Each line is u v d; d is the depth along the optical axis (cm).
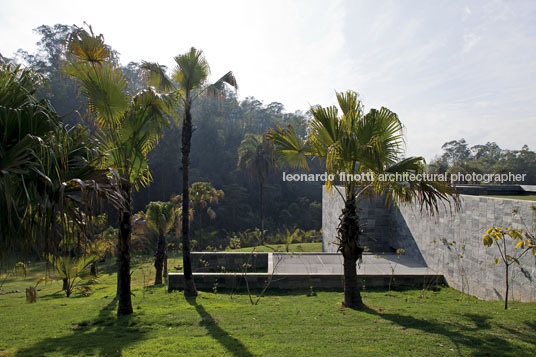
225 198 4716
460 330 561
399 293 990
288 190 5591
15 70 406
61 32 4041
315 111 740
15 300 1240
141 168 831
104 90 715
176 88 998
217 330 626
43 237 368
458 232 1059
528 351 454
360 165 745
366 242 1616
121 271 780
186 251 1009
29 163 360
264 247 2544
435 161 4050
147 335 617
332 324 637
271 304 857
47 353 525
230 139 5897
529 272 766
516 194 1747
